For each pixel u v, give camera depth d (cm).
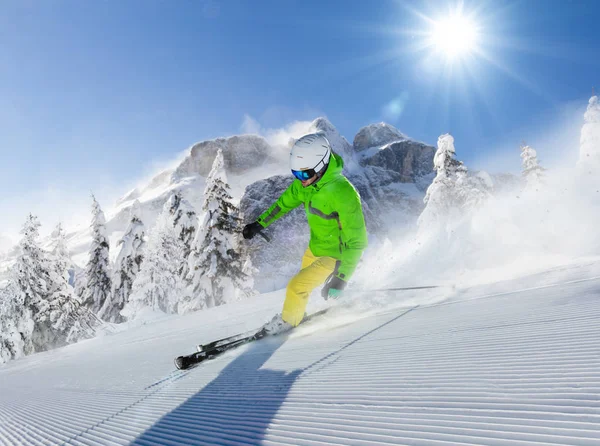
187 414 189
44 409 298
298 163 339
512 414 119
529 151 2823
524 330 206
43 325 1831
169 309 2470
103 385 342
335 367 214
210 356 323
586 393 122
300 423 146
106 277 3022
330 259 363
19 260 1808
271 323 354
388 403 148
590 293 255
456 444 109
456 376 161
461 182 1883
